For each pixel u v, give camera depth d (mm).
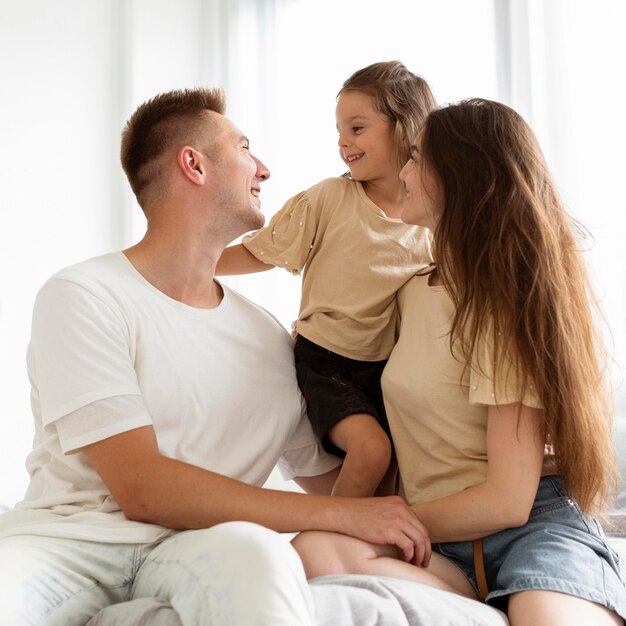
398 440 1462
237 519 1227
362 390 1632
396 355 1485
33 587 1147
